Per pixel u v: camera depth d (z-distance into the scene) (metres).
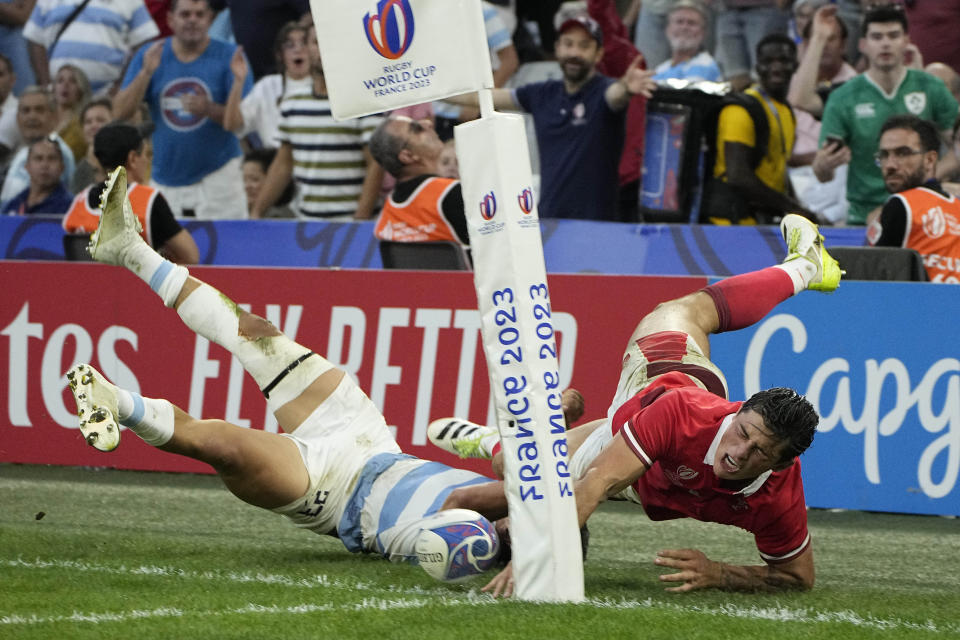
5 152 32.91
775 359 19.88
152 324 22.92
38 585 12.21
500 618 10.67
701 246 24.78
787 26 27.56
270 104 29.92
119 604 11.29
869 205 26.42
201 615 10.78
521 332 11.38
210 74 30.08
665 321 15.34
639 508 20.20
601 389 20.66
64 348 23.45
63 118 31.91
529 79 30.05
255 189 30.39
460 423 16.72
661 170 25.62
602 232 25.62
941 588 14.03
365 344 21.94
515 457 11.55
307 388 14.31
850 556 16.20
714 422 11.97
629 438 12.04
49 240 29.52
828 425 19.61
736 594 12.76
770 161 25.80
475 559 12.05
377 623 10.50
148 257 14.66
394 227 24.23
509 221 11.37
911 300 19.17
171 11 30.69
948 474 18.92
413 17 11.65
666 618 10.98
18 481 21.83
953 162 26.39
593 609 11.15
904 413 19.19
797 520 12.69
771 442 11.27
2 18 33.00
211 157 30.55
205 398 22.56
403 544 13.74
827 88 27.23
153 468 23.12
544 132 26.92
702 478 12.27
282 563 14.05
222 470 13.30
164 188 30.91
